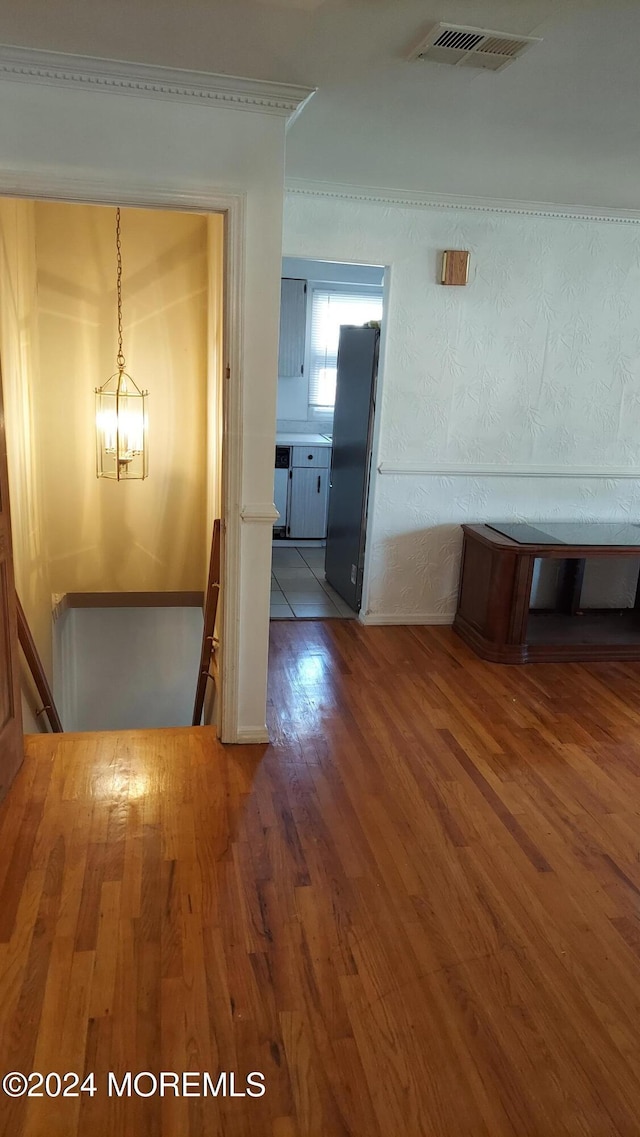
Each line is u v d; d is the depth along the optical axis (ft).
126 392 13.46
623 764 9.79
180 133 7.80
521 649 13.08
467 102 8.20
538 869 7.61
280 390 23.00
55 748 9.63
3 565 8.37
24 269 12.00
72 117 7.54
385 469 13.99
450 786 9.09
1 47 6.97
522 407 14.19
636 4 5.94
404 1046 5.51
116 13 6.28
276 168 8.11
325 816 8.35
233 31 6.59
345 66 7.29
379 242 12.92
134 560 14.42
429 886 7.28
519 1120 4.99
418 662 13.08
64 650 16.08
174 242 13.16
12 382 10.97
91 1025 5.55
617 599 15.65
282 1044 5.48
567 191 12.03
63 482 13.82
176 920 6.64
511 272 13.48
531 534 13.56
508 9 6.07
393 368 13.58
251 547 9.21
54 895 6.89
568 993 6.07
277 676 12.25
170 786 8.82
